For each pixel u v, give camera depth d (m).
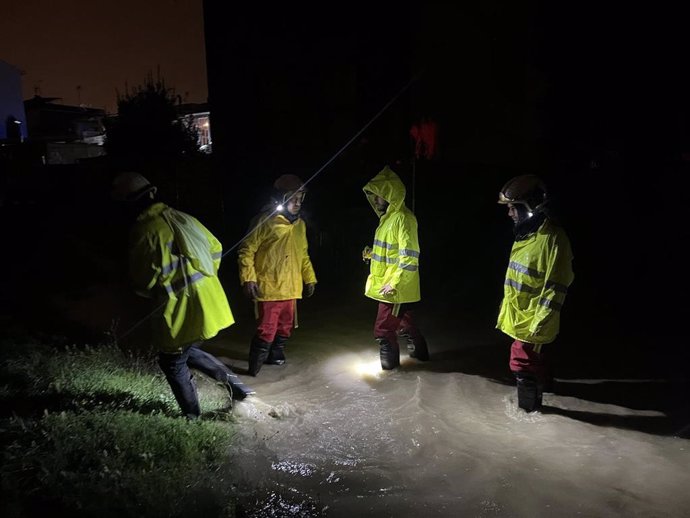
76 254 11.74
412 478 3.96
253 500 3.61
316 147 13.05
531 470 4.04
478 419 4.95
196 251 4.21
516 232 4.83
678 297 8.60
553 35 12.05
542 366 5.02
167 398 5.05
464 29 12.53
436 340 7.18
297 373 6.07
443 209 10.91
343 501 3.64
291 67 12.95
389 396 5.42
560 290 4.65
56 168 18.50
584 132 12.09
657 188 10.66
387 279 5.74
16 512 3.06
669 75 11.15
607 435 4.61
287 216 5.79
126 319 7.94
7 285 9.69
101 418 4.21
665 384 5.75
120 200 4.24
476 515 3.52
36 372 5.27
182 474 3.65
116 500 3.28
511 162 12.80
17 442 3.79
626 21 11.34
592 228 10.52
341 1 12.43
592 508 3.58
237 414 4.86
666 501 3.67
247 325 7.82
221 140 13.71
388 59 12.49
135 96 18.73
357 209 11.17
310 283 6.31
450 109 12.82
